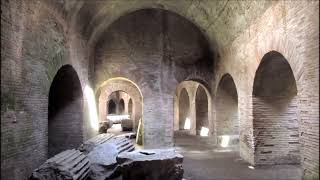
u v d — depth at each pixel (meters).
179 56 14.54
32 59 7.29
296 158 9.94
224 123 14.55
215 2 11.15
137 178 7.57
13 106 6.30
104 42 14.30
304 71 6.71
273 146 9.93
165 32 14.47
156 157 7.71
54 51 8.78
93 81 13.95
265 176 8.56
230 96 14.53
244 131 10.73
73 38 10.66
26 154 6.95
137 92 20.80
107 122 21.12
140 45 14.36
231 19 11.00
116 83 20.97
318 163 6.25
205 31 13.99
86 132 12.48
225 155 11.90
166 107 14.34
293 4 7.14
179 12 14.10
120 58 14.29
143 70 14.31
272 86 9.85
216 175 8.78
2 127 5.82
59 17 9.08
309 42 6.46
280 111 9.96
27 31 6.99
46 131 8.20
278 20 7.93
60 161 7.49
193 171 9.33
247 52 10.23
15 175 6.38
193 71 14.61
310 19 6.41
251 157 10.02
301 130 6.95
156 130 14.23
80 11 10.40
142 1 13.25
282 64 9.17
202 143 15.30
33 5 7.26
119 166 7.86
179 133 19.89
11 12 6.18
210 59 14.73
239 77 11.12
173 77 14.45
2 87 5.82
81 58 11.80
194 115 19.14
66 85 11.71
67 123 11.89
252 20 9.62
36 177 6.93
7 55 6.02
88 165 8.62
